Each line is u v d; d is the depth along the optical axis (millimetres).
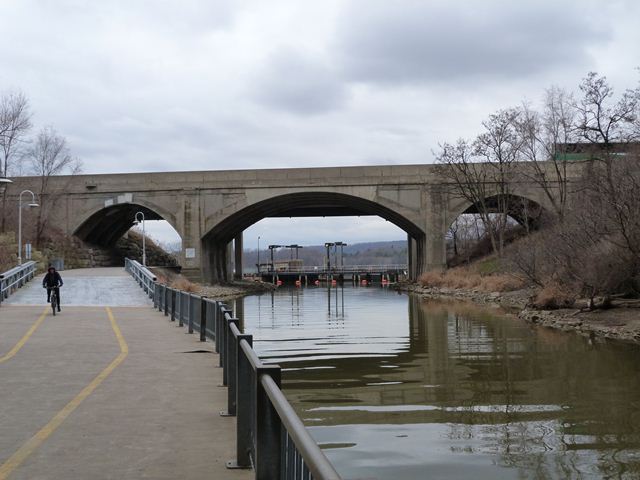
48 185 75062
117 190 74812
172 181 74062
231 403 9344
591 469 11109
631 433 13148
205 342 18078
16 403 10133
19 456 7285
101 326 23078
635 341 26969
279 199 75000
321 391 17453
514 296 50375
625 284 35906
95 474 6668
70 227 75875
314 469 3189
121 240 96750
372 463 11445
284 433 4914
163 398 10539
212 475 6637
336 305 54312
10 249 60438
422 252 78938
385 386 18047
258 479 5152
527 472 10961
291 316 42688
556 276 40125
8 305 35281
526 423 13992
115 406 9938
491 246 83125
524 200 68938
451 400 16250
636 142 46469
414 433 13336
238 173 73250
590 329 31047
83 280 49625
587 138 53438
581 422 14047
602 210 35062
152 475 6641
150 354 15766
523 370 20359
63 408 9781
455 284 66000
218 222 73438
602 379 18766
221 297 68875
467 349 25141
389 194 72375
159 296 31906
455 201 72062
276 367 5289
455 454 11922
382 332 31562
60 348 16891
